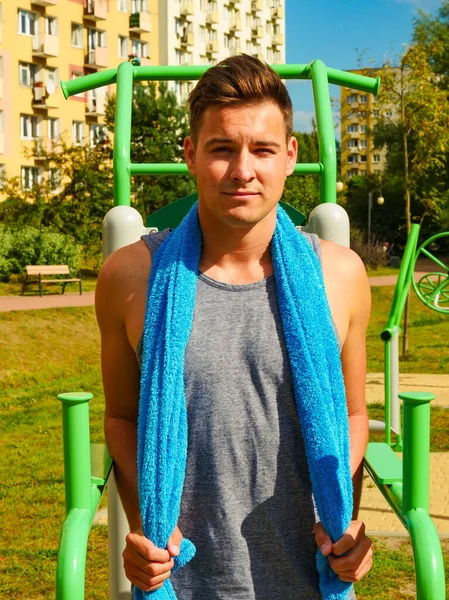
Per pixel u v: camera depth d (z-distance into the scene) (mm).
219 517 1458
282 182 1514
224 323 1500
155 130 26641
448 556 3939
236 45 49906
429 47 12734
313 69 2584
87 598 3596
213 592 1457
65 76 33750
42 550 4203
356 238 34438
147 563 1417
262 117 1464
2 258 20203
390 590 3621
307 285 1526
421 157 12742
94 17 34688
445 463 5699
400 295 4738
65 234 22969
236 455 1462
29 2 31672
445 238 40750
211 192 1478
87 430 1497
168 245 1597
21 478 5695
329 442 1446
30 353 11633
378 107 12992
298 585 1481
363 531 1502
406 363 10984
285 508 1479
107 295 1629
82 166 23656
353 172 76312
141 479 1449
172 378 1452
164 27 42312
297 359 1469
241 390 1471
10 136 31125
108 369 1665
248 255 1549
